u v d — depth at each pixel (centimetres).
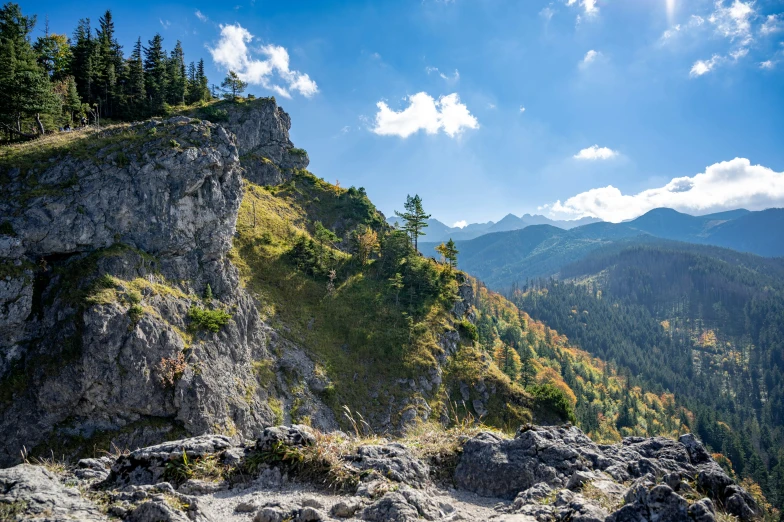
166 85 10319
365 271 8225
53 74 8288
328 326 6631
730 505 805
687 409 17888
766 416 19462
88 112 7856
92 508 686
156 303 4394
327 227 10062
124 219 4653
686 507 666
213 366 4466
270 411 4897
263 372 5256
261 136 11225
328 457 959
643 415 15862
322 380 5672
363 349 6400
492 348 12862
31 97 5797
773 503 9944
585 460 1018
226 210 5459
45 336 3869
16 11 6488
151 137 5116
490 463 1007
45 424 3647
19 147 4828
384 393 5978
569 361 18825
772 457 14262
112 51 8950
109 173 4672
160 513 672
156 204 4850
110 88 8369
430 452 1080
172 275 4909
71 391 3716
